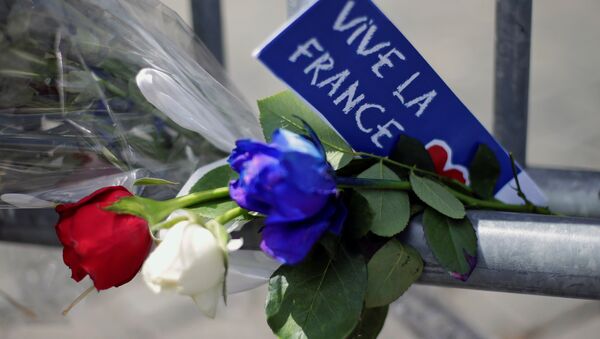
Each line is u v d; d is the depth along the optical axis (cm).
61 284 136
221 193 74
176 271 64
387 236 72
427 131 79
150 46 90
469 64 311
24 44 85
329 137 76
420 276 75
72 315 223
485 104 289
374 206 73
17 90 85
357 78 72
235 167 66
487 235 72
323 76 70
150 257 65
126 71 89
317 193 64
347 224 72
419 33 331
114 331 226
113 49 89
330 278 71
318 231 66
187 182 85
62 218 71
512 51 96
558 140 277
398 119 77
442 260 72
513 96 98
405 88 75
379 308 76
